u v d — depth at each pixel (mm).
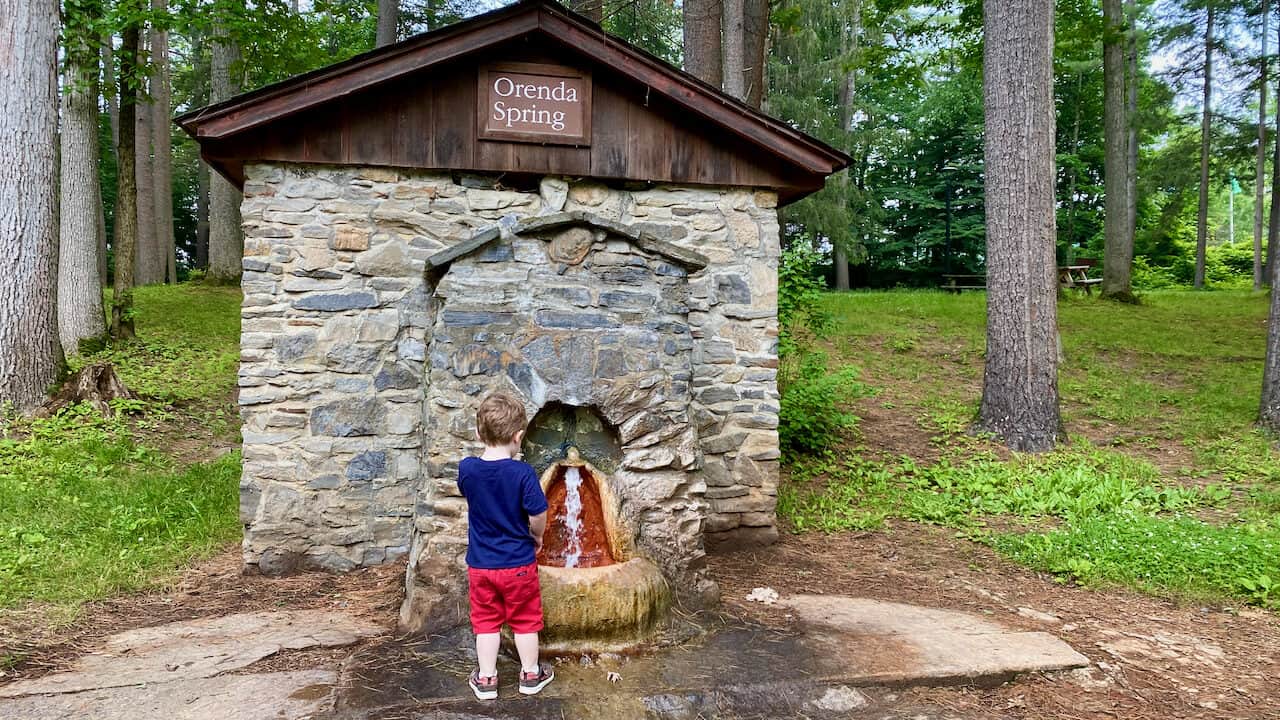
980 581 5352
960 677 3740
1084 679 3832
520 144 5609
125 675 3666
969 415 9297
